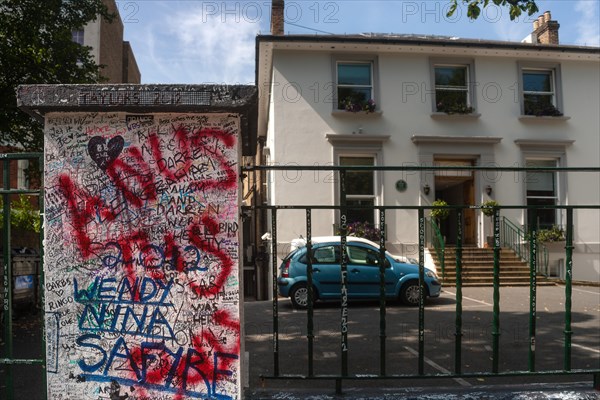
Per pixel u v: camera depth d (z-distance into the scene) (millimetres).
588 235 16359
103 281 3066
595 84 16891
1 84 8984
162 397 3033
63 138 3094
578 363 6219
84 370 3049
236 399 3021
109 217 3078
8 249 3205
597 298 12234
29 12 9305
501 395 3402
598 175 16578
